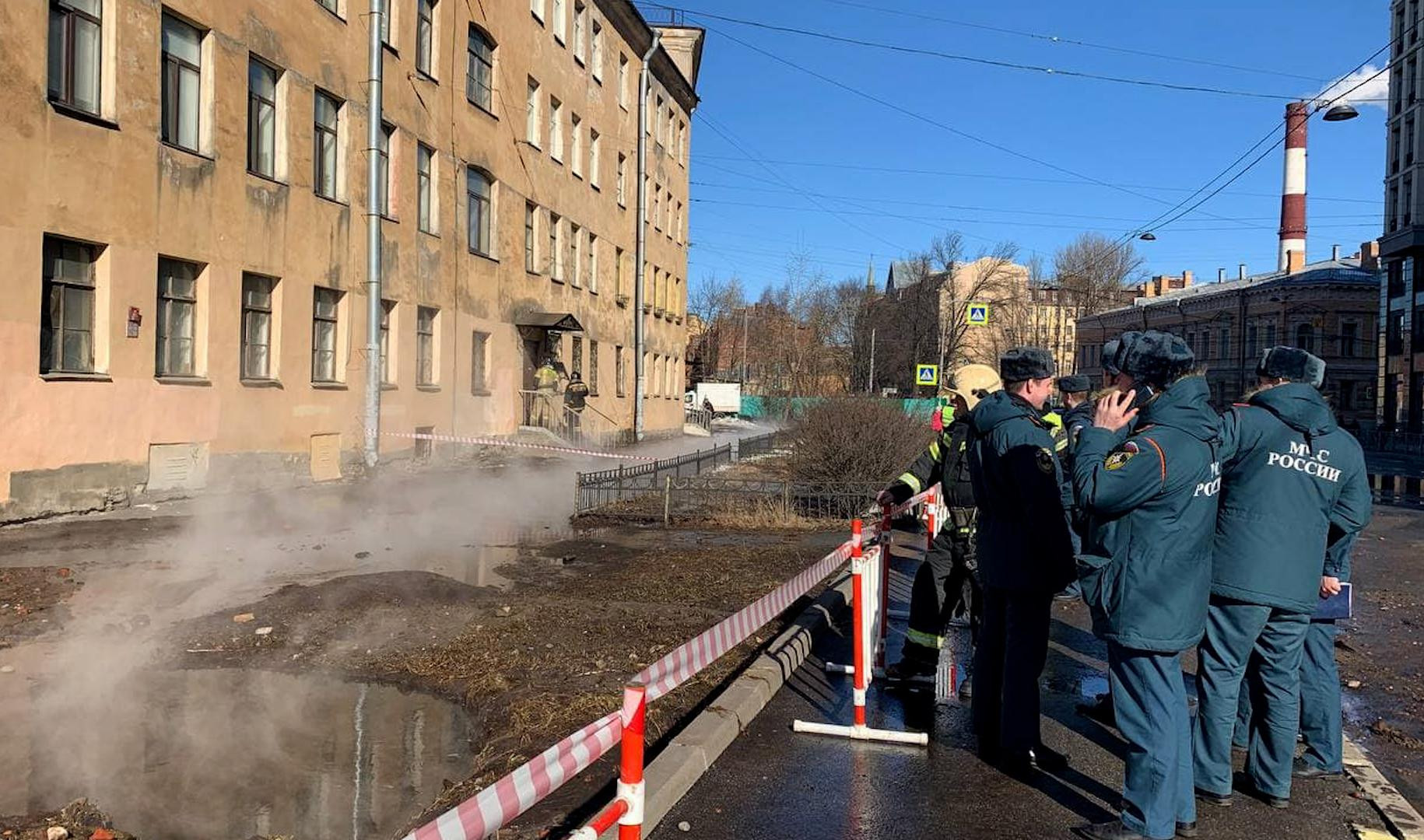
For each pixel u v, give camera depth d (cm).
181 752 486
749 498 1341
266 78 1509
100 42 1198
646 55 3375
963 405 584
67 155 1138
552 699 542
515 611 748
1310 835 402
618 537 1166
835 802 427
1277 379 437
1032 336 6812
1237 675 430
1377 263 5906
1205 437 384
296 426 1563
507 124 2328
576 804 404
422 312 1973
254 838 397
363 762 479
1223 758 434
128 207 1226
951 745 502
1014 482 460
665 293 3866
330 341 1688
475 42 2181
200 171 1348
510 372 2367
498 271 2294
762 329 7994
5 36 1058
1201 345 6181
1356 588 934
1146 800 383
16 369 1084
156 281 1277
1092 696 589
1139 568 377
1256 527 418
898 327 6988
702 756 459
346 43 1684
